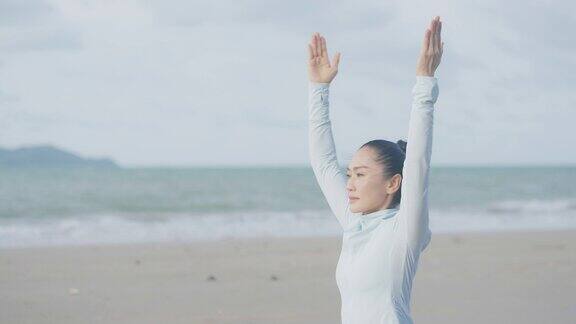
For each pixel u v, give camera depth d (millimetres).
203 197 30109
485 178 59969
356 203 2701
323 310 6488
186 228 16547
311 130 3086
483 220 19969
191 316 6223
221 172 76125
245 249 11180
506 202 29641
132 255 10289
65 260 9680
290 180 52500
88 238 14047
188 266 9156
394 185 2662
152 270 8781
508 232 14930
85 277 8219
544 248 11367
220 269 8898
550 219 20422
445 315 6242
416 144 2453
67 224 17734
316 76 3102
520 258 10000
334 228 16516
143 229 16203
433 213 22953
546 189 40469
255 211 23203
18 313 6340
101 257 10023
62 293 7230
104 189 35844
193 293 7266
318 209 24000
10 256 10086
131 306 6625
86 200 27266
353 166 2711
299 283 7879
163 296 7090
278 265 9297
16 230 15859
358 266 2572
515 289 7477
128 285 7715
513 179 57094
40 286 7633
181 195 31516
